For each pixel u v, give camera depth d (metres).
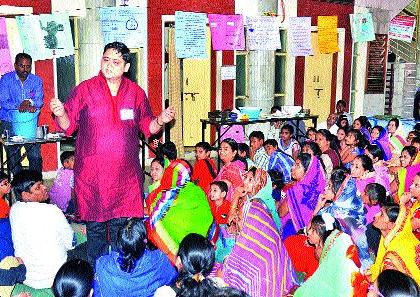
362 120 7.40
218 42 8.12
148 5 7.66
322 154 5.72
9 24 6.62
